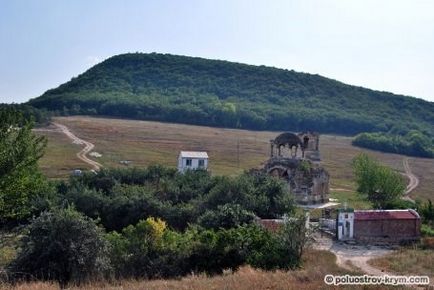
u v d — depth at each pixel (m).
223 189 70.38
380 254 52.38
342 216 59.91
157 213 71.31
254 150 176.38
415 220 61.88
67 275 36.25
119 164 136.62
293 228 42.28
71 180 89.94
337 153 186.62
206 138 192.25
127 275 38.28
